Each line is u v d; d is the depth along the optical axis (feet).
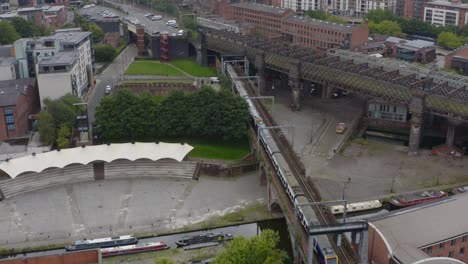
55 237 549.13
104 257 517.96
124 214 595.06
